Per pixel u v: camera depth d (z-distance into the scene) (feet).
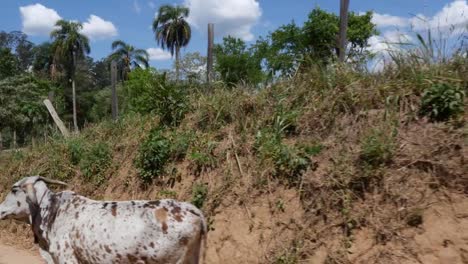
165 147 32.19
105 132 42.75
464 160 21.29
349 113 26.48
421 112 24.25
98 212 20.38
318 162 24.99
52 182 23.15
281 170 25.86
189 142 32.01
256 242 24.40
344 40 31.78
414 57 26.96
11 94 111.34
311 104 28.30
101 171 37.09
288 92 30.30
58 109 162.40
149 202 20.07
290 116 28.12
